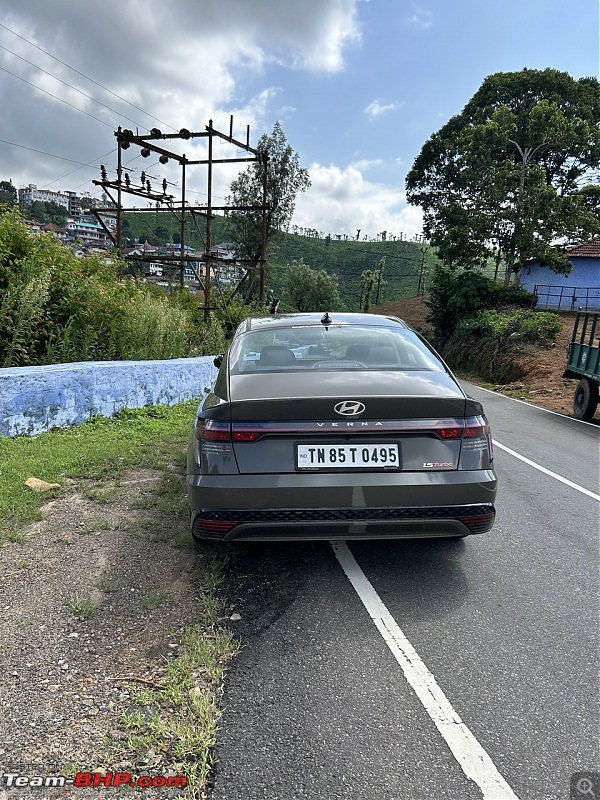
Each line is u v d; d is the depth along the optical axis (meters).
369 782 1.96
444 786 1.95
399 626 3.00
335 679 2.54
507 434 9.48
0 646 2.66
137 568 3.52
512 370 21.33
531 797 1.91
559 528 4.68
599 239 38.78
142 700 2.34
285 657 2.69
